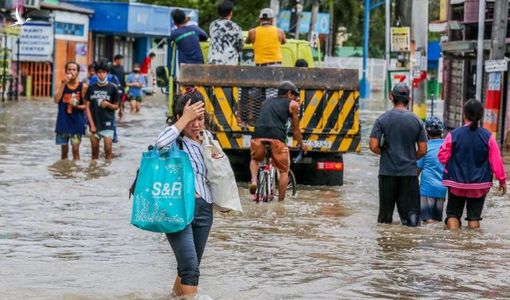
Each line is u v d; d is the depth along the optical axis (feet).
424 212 85.15
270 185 94.58
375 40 513.86
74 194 94.73
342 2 461.78
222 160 53.98
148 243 71.82
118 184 102.27
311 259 67.56
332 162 107.65
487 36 159.74
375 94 384.06
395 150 82.12
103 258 66.39
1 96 258.57
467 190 80.28
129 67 350.84
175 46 122.31
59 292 56.80
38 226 77.61
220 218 84.12
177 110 53.78
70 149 135.13
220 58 116.78
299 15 281.13
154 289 57.93
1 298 55.16
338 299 56.49
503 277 63.00
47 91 279.49
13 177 105.40
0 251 67.77
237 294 57.16
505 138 152.46
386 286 59.93
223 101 104.99
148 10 319.68
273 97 96.63
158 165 51.90
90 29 307.58
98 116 122.01
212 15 353.51
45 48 275.80
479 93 143.64
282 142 94.22
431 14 272.92
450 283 61.11
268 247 71.51
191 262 52.80
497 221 85.35
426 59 153.58
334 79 105.60
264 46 115.55
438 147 85.20
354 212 89.30
